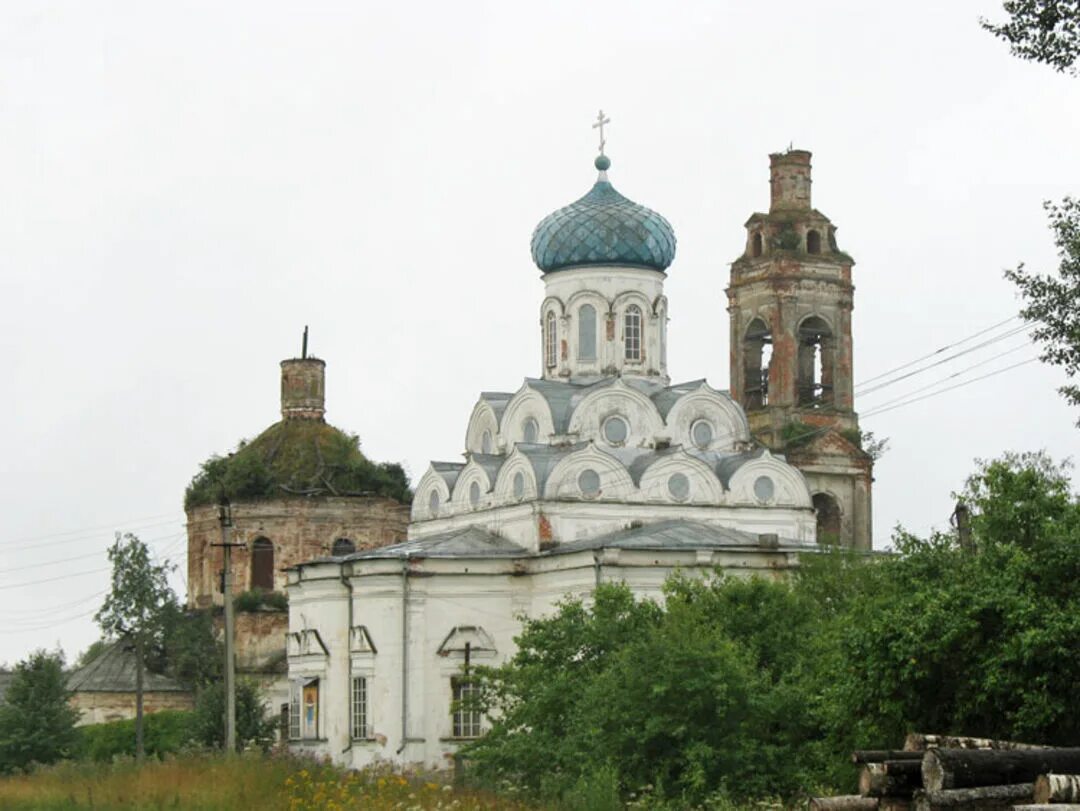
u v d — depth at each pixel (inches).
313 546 3944.4
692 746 1995.6
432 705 3161.9
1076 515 1699.1
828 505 3764.8
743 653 2151.8
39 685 3476.9
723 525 3314.5
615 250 3467.0
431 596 3184.1
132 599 3870.6
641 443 3378.4
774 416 3752.5
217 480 4001.0
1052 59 1478.8
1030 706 1562.5
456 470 3570.4
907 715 1664.6
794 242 3804.1
